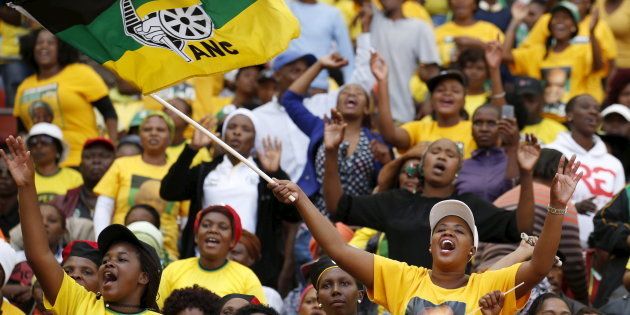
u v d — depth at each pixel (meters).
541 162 33.38
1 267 29.12
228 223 30.97
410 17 46.00
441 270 24.25
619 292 31.56
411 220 29.75
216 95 46.31
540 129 41.09
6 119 45.75
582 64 44.66
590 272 35.22
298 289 34.00
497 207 30.06
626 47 48.88
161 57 25.19
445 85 37.47
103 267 25.03
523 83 41.47
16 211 37.53
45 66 42.09
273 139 39.22
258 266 34.28
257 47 25.59
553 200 23.50
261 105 43.00
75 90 41.97
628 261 31.56
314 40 45.00
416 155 33.03
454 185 34.00
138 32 25.20
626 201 33.94
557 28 44.75
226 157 35.22
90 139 38.75
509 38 45.47
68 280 24.75
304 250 35.75
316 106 39.88
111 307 24.91
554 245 23.47
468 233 24.42
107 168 38.56
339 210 30.19
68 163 41.56
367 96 37.50
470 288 23.92
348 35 45.72
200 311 27.14
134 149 39.12
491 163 35.06
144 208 34.88
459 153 30.41
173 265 31.02
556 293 30.34
